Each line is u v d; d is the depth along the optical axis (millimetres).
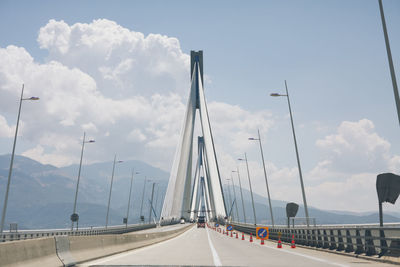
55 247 13188
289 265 13797
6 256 9734
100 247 18281
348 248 19172
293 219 36250
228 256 18125
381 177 18953
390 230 15039
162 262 15055
